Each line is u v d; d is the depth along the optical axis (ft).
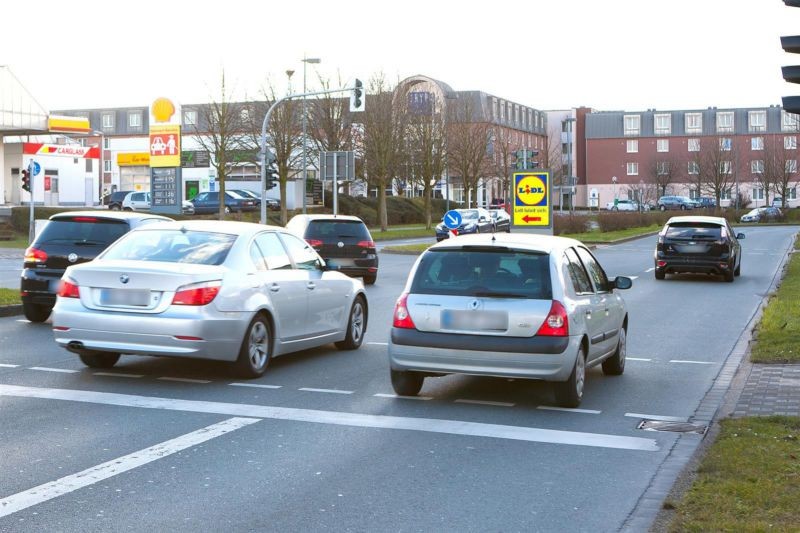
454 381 32.14
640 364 36.88
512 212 88.43
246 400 28.04
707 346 42.04
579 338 27.68
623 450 22.70
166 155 162.71
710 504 17.12
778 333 40.73
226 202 194.80
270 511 17.53
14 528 16.30
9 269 87.86
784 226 238.68
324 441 23.13
